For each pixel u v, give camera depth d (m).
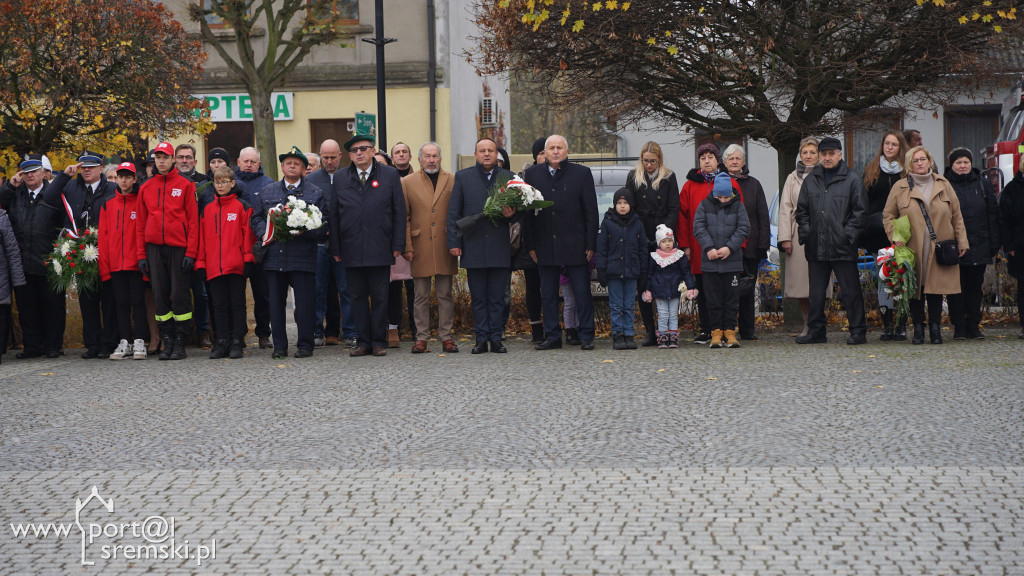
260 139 20.02
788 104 13.35
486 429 6.97
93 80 16.97
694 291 10.87
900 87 11.98
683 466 5.94
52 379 9.68
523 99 46.06
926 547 4.60
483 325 10.88
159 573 4.55
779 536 4.77
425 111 23.75
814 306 11.07
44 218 11.62
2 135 17.77
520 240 11.20
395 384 8.83
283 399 8.26
